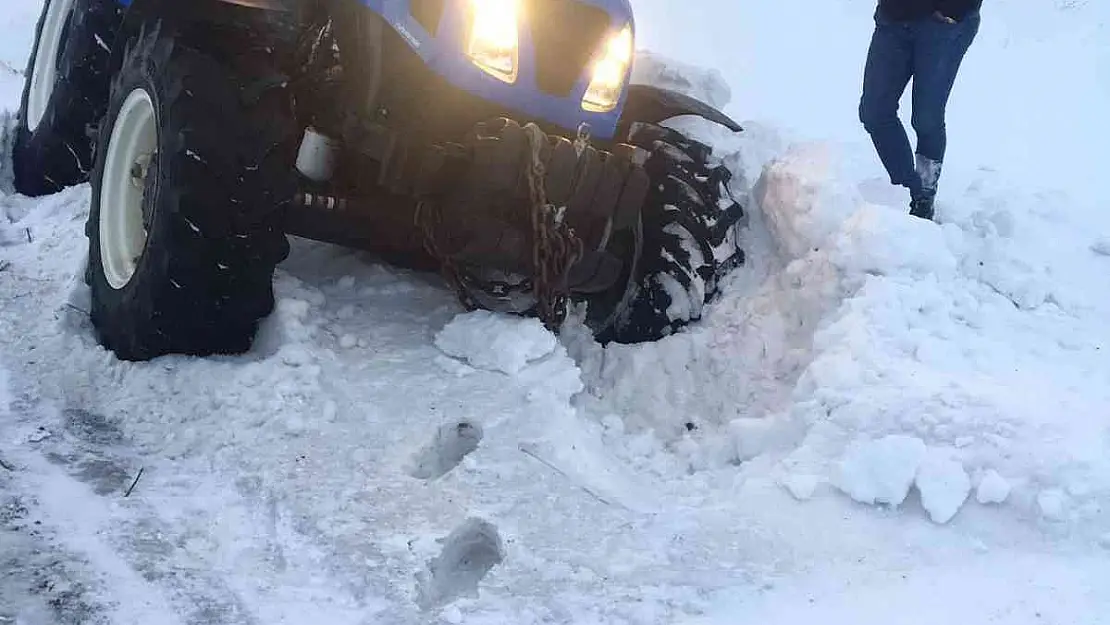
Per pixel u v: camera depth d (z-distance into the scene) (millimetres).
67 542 2846
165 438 3410
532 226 3795
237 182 3549
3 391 3680
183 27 3729
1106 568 2840
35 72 5742
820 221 4262
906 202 4766
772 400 3977
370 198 3953
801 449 3307
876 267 4023
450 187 3723
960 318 4086
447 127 3830
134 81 3900
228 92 3578
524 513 3029
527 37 3793
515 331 3771
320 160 3801
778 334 4172
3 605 2564
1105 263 4836
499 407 3492
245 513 3039
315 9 4145
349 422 3408
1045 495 2977
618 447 3705
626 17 3965
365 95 3865
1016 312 4266
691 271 4289
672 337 4273
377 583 2713
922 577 2846
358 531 2912
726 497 3234
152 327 3668
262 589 2725
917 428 3240
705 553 2906
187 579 2740
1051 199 5363
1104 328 4277
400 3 3801
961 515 3018
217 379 3580
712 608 2707
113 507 3029
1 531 2863
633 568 2834
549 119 3873
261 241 3643
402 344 3896
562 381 3678
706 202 4336
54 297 4309
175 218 3535
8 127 5941
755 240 4551
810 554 2926
